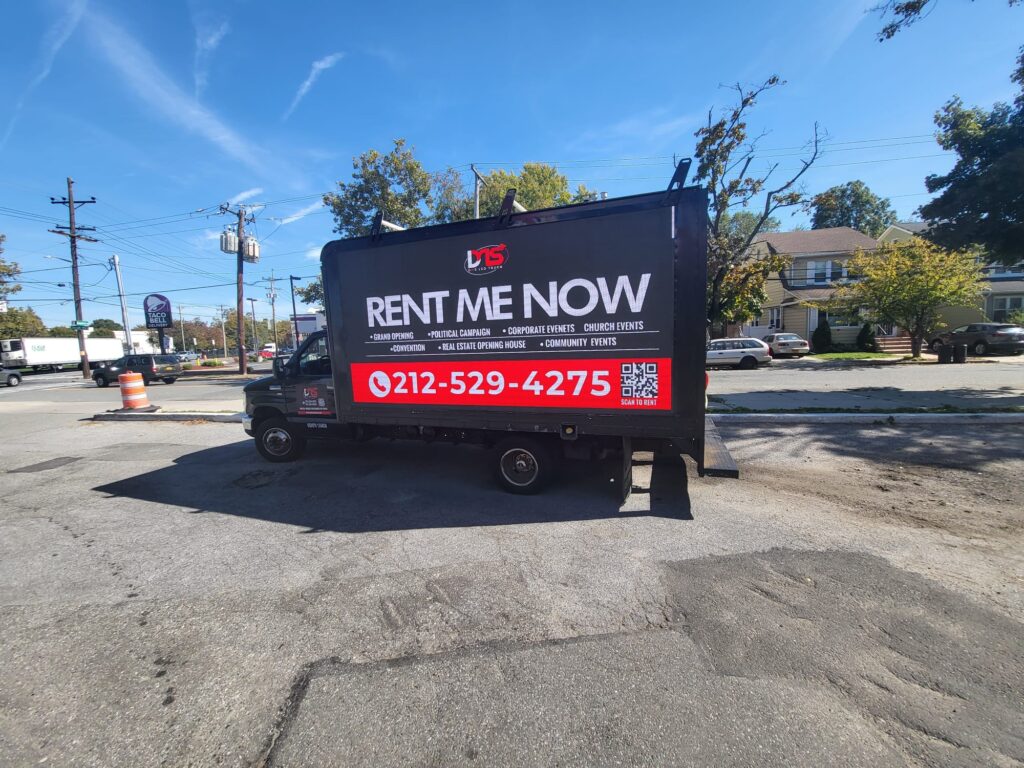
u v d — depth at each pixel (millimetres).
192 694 2430
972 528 4113
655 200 4191
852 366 19969
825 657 2547
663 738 2061
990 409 8336
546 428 4824
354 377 5691
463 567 3676
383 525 4551
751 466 6035
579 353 4586
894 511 4523
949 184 12375
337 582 3518
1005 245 11867
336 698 2361
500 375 4938
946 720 2121
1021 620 2830
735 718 2156
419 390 5352
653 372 4359
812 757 1947
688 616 2953
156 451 8172
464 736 2107
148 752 2086
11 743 2148
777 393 12172
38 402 17156
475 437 5609
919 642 2654
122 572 3775
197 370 36000
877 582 3285
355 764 1987
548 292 4625
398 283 5277
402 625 2961
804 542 3934
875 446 6688
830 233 33688
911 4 8734
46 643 2881
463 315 5012
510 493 5309
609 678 2436
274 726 2205
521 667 2537
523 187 27469
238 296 28031
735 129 16250
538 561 3738
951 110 12125
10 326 37875
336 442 7973
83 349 30797
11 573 3805
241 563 3869
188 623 3057
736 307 21812
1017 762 1908
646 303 4301
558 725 2148
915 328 21656
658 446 4871
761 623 2861
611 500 5035
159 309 25516
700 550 3840
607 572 3531
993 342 21328
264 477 6250
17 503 5590
